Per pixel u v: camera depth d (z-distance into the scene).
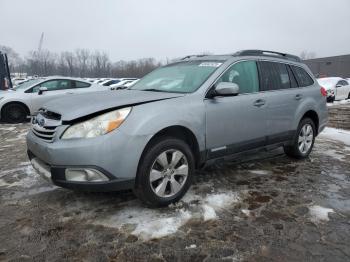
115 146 3.07
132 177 3.19
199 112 3.66
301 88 5.21
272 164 5.09
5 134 7.77
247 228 3.12
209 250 2.77
